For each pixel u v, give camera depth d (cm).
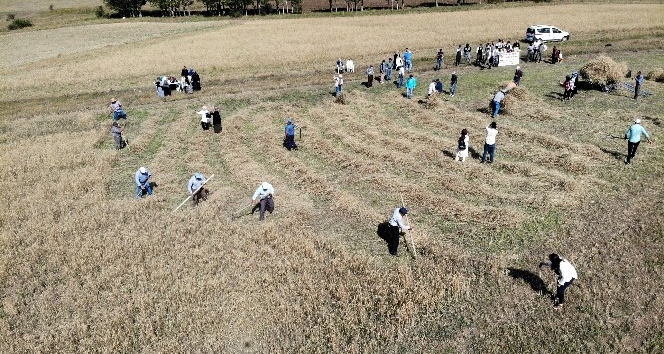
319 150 2569
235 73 4406
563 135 2605
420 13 7888
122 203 2069
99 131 3064
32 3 13012
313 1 11044
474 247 1669
